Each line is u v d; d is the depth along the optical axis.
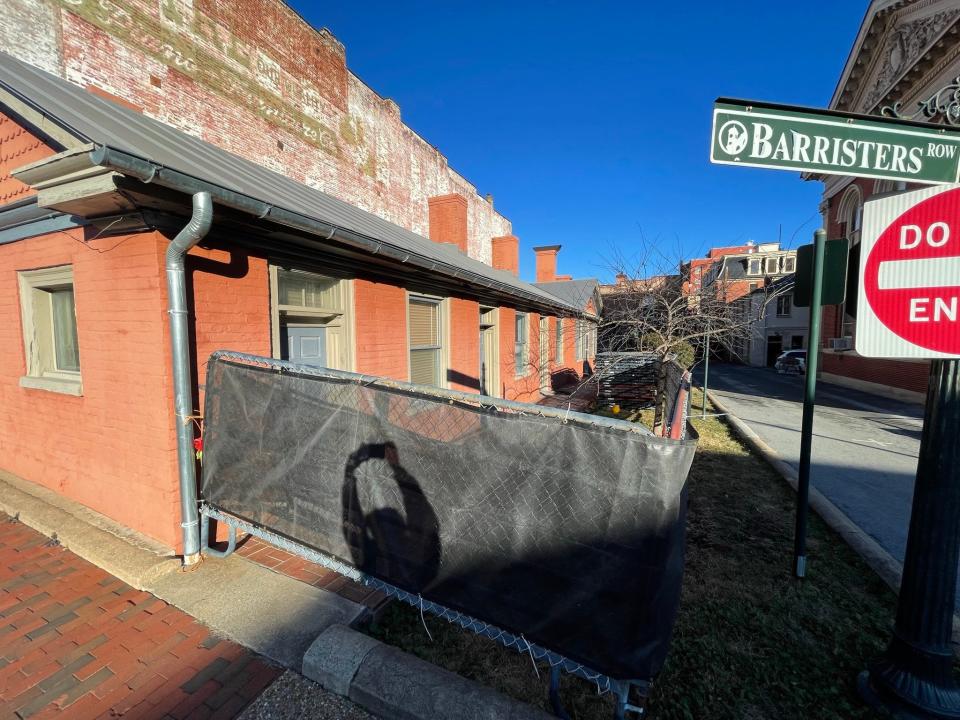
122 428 3.48
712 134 1.91
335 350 5.07
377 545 2.38
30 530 3.72
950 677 2.03
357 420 2.43
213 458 3.13
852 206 17.47
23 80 3.65
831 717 2.10
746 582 3.21
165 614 2.71
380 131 12.81
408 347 6.11
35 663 2.34
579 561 1.79
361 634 2.38
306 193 6.20
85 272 3.56
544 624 1.89
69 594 2.91
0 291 4.48
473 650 2.51
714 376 22.94
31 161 3.76
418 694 2.02
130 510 3.54
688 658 2.47
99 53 6.25
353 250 4.37
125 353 3.37
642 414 10.06
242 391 2.98
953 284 1.80
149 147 3.14
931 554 2.02
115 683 2.21
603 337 11.59
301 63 10.00
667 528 1.60
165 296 3.15
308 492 2.67
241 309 3.70
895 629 2.17
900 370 13.97
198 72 7.68
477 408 2.05
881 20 11.54
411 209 14.32
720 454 6.62
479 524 2.04
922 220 1.84
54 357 4.44
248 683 2.22
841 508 4.72
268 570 3.12
